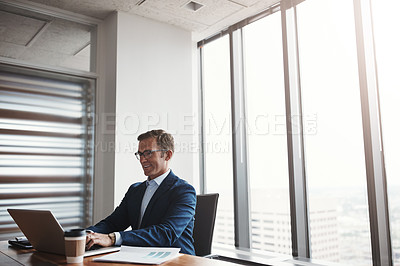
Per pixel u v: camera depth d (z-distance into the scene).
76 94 3.27
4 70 2.94
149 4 3.16
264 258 2.93
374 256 2.45
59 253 1.46
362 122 2.55
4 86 2.93
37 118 3.05
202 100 4.01
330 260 2.75
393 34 2.49
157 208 1.86
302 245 2.90
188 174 3.57
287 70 3.04
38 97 3.07
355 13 2.64
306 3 3.04
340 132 2.74
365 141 2.52
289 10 3.09
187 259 1.35
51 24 3.21
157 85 3.45
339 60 2.78
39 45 3.12
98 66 3.38
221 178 3.71
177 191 1.86
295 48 3.07
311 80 2.96
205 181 3.90
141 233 1.57
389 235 2.43
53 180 3.07
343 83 2.74
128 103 3.26
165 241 1.62
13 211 1.48
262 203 3.30
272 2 3.17
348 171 2.67
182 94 3.62
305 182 2.95
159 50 3.50
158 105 3.44
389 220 2.43
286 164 3.10
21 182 2.92
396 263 2.39
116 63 3.22
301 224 2.92
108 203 3.17
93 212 3.21
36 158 3.01
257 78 3.42
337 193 2.73
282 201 3.12
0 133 2.86
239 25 3.55
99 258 1.34
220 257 3.04
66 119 3.19
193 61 4.03
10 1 2.98
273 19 3.29
